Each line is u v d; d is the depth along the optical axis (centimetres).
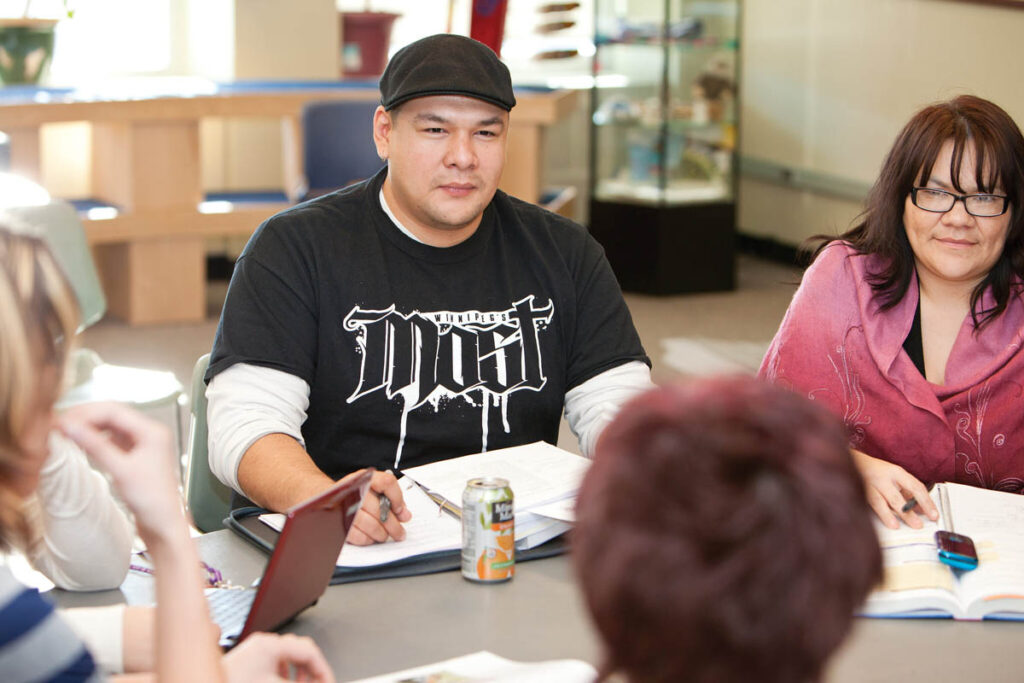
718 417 64
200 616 102
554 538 159
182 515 103
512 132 539
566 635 132
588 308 205
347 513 131
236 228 566
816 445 63
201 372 201
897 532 156
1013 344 197
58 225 318
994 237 190
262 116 551
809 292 208
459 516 161
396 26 748
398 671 124
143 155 545
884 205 201
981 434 199
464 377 193
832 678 124
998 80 550
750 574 59
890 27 620
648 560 61
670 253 651
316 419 191
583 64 764
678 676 62
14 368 87
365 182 201
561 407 203
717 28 639
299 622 135
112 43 647
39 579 160
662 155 641
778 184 731
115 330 552
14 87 550
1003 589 141
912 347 204
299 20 655
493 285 198
